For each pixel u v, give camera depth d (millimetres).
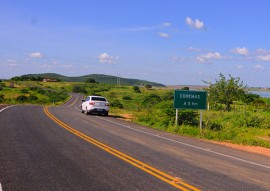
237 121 27469
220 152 13992
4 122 20094
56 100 84688
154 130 21875
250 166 11086
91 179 8078
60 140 14148
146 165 10016
